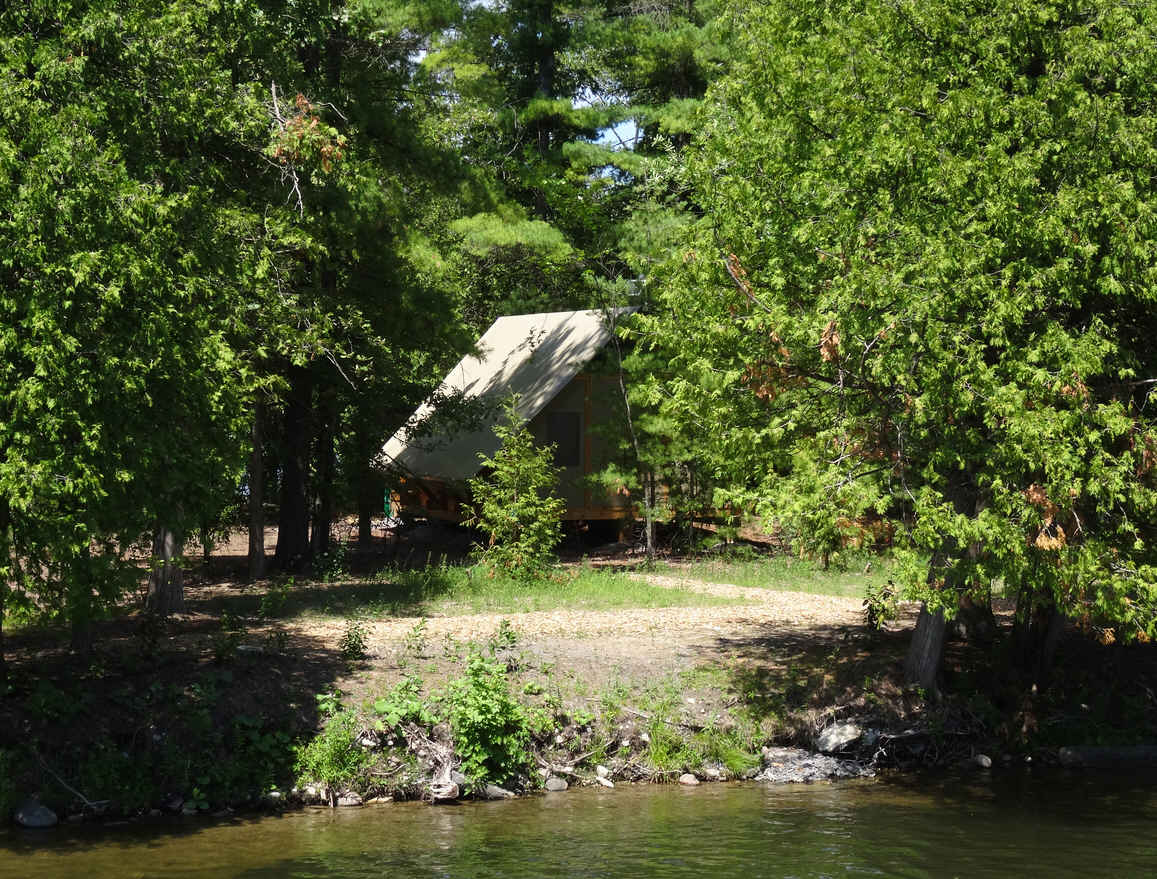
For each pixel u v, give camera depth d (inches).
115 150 484.4
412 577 944.9
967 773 600.7
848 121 582.9
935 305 504.4
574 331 1250.0
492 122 1477.6
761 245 614.9
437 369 1169.4
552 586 909.2
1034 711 661.9
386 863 438.6
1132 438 511.8
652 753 587.8
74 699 546.0
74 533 463.5
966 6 574.2
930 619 650.2
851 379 562.6
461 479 1209.4
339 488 1123.3
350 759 544.4
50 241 456.8
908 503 609.9
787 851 456.8
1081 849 461.7
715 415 610.2
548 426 1199.6
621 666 665.0
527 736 575.2
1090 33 549.6
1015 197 512.4
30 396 441.7
